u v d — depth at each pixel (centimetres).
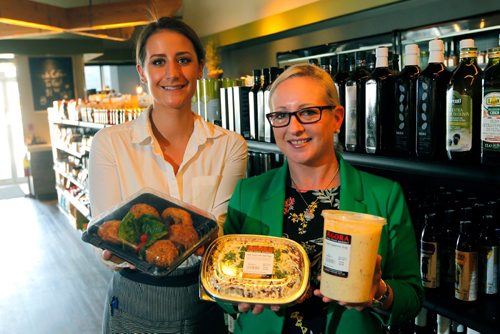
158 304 154
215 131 170
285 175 140
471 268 147
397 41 312
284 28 450
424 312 179
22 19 463
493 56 129
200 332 159
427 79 144
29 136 987
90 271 509
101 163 162
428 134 145
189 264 154
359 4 341
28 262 547
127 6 483
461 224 150
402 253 130
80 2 748
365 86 168
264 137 229
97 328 376
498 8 247
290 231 133
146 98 458
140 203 132
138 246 122
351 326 124
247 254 120
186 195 166
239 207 144
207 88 285
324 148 129
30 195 978
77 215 679
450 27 273
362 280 104
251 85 266
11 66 1121
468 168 130
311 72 127
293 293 112
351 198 130
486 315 139
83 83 1020
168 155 168
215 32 611
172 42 154
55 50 933
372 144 165
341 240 104
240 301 112
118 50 979
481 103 135
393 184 133
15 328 381
